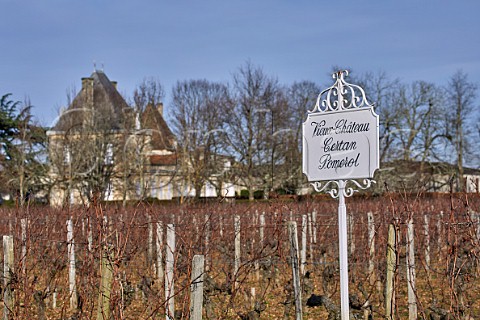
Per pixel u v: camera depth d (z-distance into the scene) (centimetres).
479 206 998
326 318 896
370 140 625
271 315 915
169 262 750
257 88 3891
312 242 1259
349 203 1700
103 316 667
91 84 3841
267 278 1062
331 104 663
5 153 3597
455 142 3694
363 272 1095
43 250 966
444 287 1032
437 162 3609
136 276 1077
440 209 1509
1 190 2975
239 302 957
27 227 862
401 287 1046
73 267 958
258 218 1248
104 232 743
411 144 3691
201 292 589
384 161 3388
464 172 3694
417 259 1136
